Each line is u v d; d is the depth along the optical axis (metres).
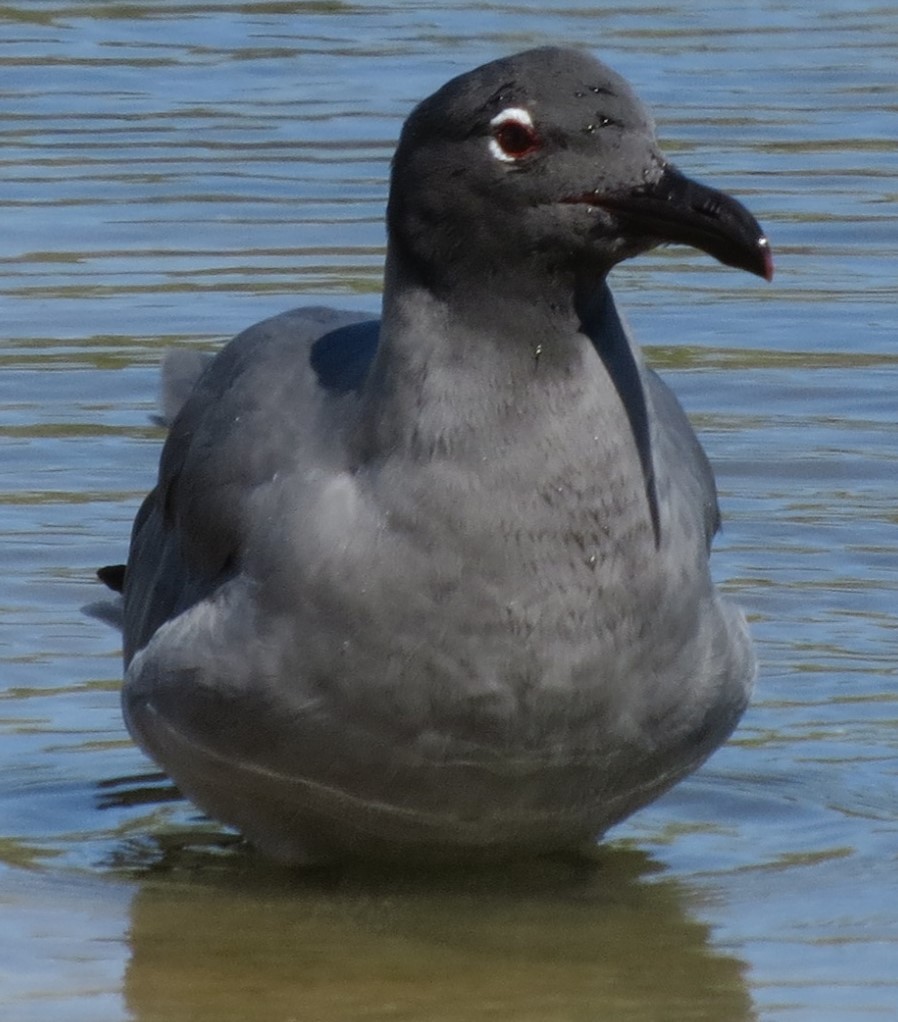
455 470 11.13
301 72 27.98
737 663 12.07
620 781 11.93
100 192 24.02
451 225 11.15
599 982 11.26
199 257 22.42
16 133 25.75
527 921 12.00
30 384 19.50
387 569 11.20
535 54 11.31
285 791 11.94
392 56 28.59
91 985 11.17
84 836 13.06
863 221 23.33
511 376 11.15
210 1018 10.84
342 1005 10.99
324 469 11.48
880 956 11.44
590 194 11.07
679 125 26.12
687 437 12.72
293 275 21.89
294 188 24.17
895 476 17.98
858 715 14.41
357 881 12.55
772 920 11.91
